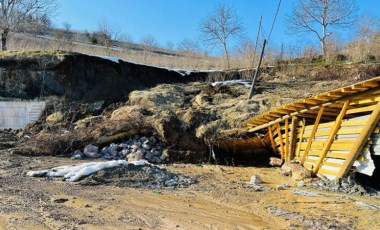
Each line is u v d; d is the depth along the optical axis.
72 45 25.19
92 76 18.59
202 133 14.25
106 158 13.07
